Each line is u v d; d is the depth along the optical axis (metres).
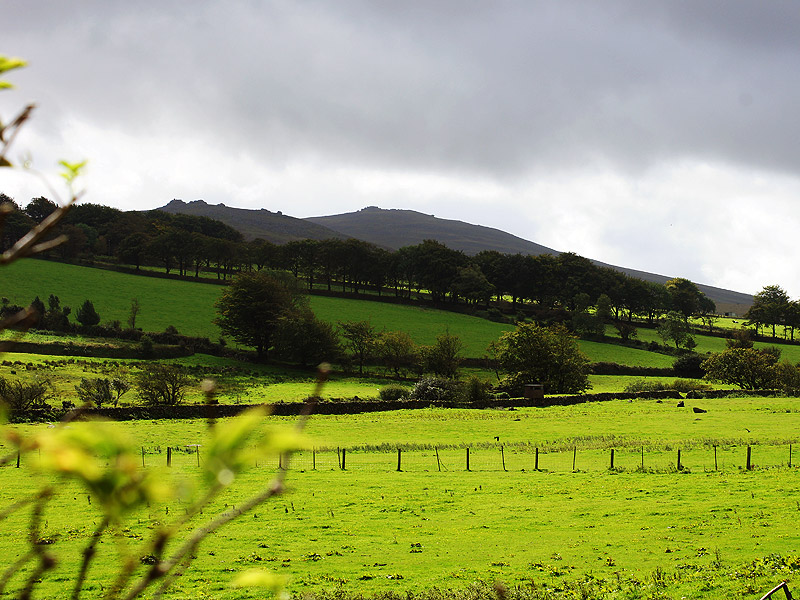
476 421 81.38
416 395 101.88
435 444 64.62
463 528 32.81
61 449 1.77
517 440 67.38
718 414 85.50
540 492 40.69
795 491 36.34
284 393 106.25
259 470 48.75
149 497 1.83
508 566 26.61
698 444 59.41
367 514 35.66
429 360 130.88
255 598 22.73
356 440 67.25
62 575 24.73
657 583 22.66
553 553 28.14
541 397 104.44
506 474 47.91
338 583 24.70
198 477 1.96
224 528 32.31
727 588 21.28
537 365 118.06
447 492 41.16
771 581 21.47
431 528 32.84
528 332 120.12
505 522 33.81
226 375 120.56
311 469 49.59
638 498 37.81
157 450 55.69
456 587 23.97
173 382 83.56
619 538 29.91
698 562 25.14
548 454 58.44
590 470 49.25
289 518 34.66
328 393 108.81
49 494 2.26
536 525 33.06
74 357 117.69
